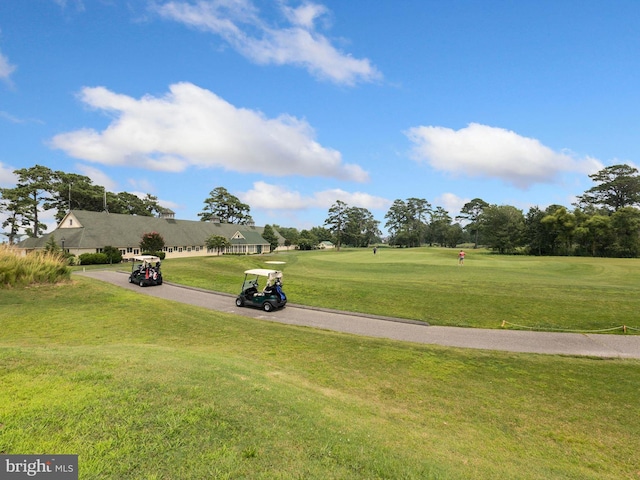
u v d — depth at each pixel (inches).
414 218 4771.2
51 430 155.9
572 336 513.0
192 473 135.7
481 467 192.5
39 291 669.9
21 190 2139.5
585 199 3120.1
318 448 168.4
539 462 218.1
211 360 324.5
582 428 269.0
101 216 1936.5
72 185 2365.9
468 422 270.1
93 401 186.9
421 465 171.5
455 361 406.3
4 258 707.4
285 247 3895.2
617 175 2945.4
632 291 746.2
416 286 823.1
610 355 432.8
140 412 179.5
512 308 642.8
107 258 1588.3
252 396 223.9
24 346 360.8
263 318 599.8
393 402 297.0
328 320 593.9
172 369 260.4
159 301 678.5
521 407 300.4
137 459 140.8
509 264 1358.3
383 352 429.1
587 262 1440.7
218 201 3750.0
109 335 459.8
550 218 2496.3
